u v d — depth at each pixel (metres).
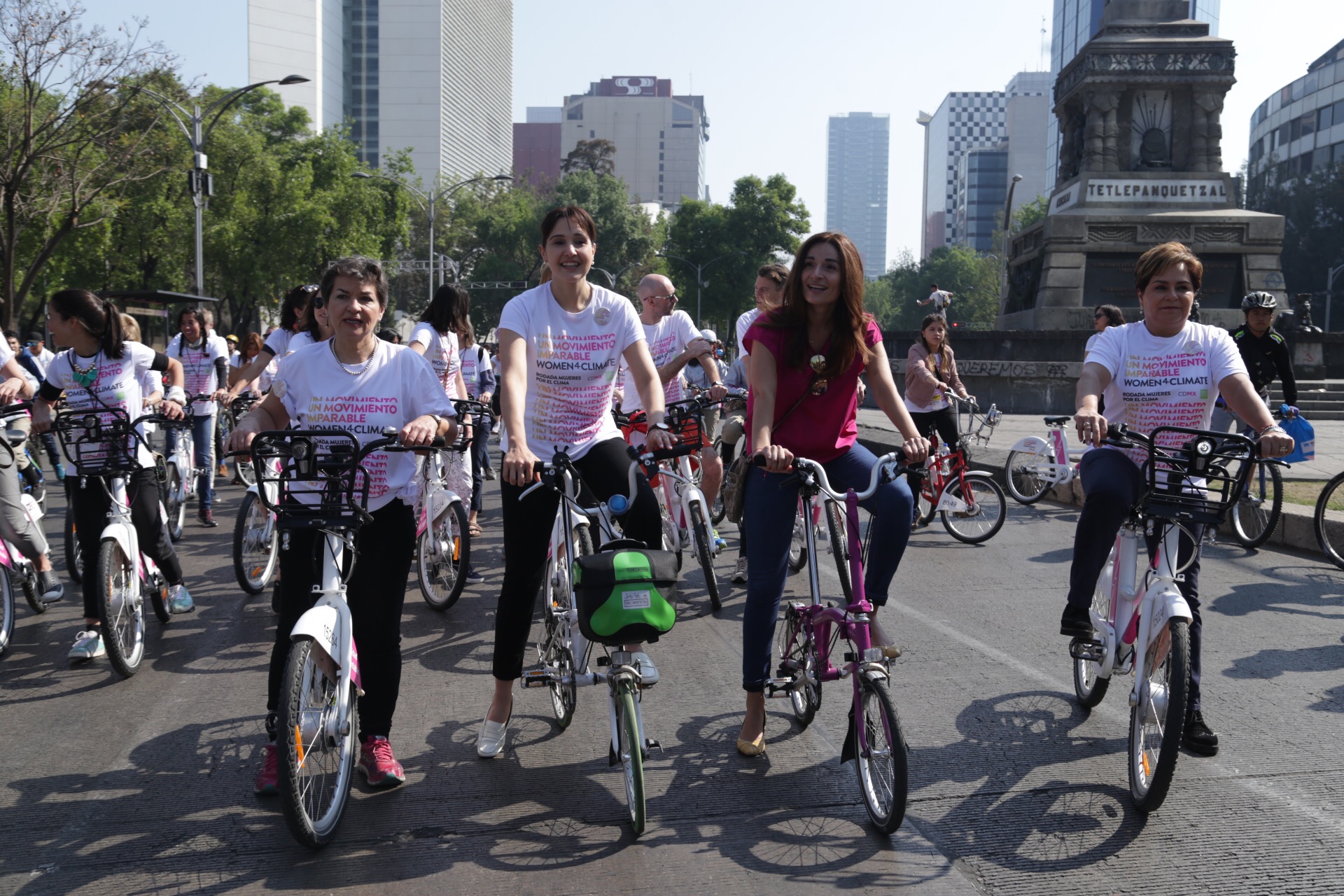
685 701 4.61
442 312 7.27
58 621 6.08
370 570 3.66
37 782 3.78
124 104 26.25
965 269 105.50
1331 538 7.50
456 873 3.09
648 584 3.32
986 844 3.26
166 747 4.12
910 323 110.62
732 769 3.86
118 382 5.31
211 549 8.38
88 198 27.12
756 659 3.88
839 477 3.85
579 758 3.97
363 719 3.73
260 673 5.07
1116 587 4.05
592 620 3.29
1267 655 5.22
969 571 7.35
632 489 3.73
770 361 3.77
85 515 5.18
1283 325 23.25
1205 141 23.58
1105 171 23.59
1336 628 5.73
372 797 3.63
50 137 25.12
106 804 3.58
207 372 9.59
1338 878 3.04
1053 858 3.17
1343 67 72.75
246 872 3.10
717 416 8.85
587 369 4.11
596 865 3.14
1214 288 23.66
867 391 25.70
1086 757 3.95
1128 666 4.12
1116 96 23.36
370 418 3.66
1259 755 3.95
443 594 6.23
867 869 3.11
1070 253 23.56
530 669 4.11
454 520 6.21
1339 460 12.25
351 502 3.42
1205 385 4.05
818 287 3.65
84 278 40.22
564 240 4.01
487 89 170.25
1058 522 9.53
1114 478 3.97
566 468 3.65
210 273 43.25
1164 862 3.14
